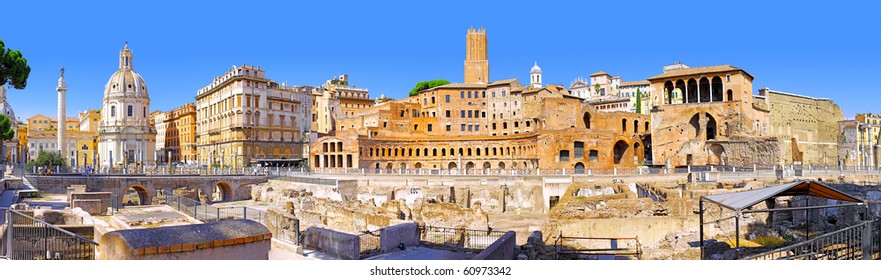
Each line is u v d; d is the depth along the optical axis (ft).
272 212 99.30
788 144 431.84
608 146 384.06
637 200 134.72
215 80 515.91
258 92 471.62
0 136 316.60
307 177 290.15
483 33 554.87
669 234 109.91
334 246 78.28
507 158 404.57
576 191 247.91
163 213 142.72
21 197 183.11
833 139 489.26
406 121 469.16
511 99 468.34
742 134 360.07
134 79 516.32
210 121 516.73
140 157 484.33
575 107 437.17
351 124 490.90
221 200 310.04
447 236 120.67
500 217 239.91
